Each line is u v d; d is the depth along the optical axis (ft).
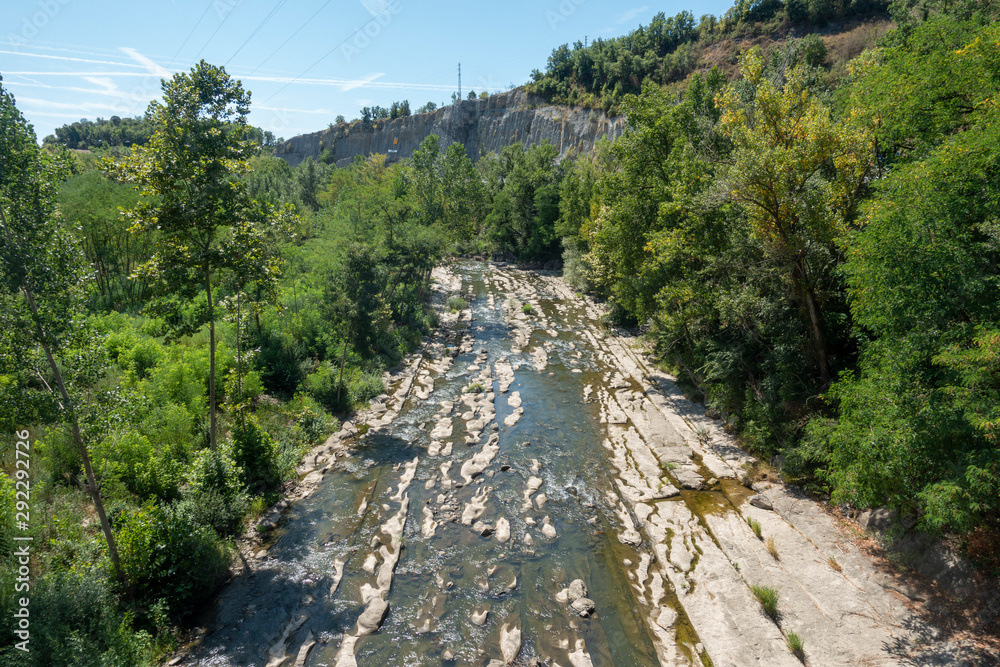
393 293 98.48
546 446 57.11
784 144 49.06
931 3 130.82
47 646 22.93
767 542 38.50
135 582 30.63
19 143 26.32
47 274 27.55
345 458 53.31
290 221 43.73
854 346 51.03
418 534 41.45
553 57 351.46
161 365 54.39
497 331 104.37
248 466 45.27
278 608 32.86
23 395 26.78
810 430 39.17
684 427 59.77
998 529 29.89
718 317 59.57
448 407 67.05
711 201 51.08
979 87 37.11
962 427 25.72
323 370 66.33
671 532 41.29
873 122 46.14
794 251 45.68
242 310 50.90
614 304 105.81
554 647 30.55
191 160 36.37
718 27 287.48
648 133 69.36
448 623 32.40
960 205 27.96
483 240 213.87
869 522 38.14
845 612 31.32
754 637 30.14
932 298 28.60
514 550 39.68
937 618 29.60
